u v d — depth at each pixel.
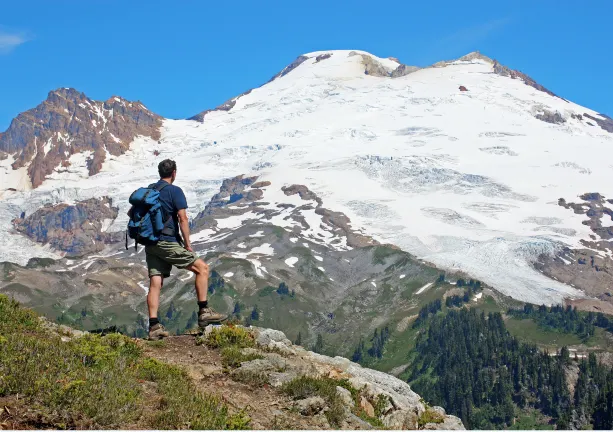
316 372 15.44
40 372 11.27
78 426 10.35
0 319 14.61
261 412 12.72
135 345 14.79
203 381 13.82
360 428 13.34
